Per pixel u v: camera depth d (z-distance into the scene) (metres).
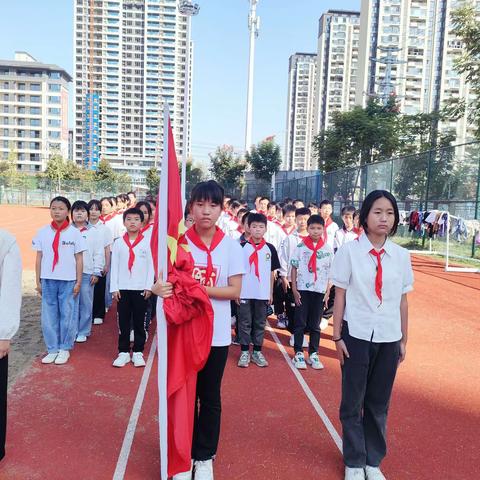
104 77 74.12
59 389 4.57
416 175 16.31
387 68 51.38
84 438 3.66
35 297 8.62
